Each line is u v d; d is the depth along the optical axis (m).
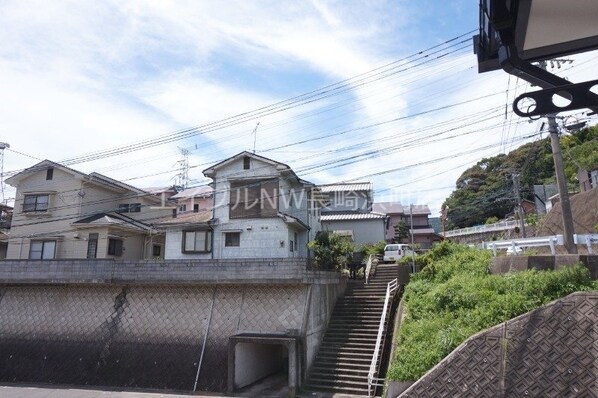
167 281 16.73
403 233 37.75
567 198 13.94
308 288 15.53
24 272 18.47
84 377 16.00
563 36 2.79
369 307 18.02
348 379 14.05
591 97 2.34
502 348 8.30
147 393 14.41
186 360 15.41
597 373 7.23
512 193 37.81
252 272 15.87
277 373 17.83
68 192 24.64
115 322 16.94
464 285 12.94
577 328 7.82
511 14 2.43
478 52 3.23
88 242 23.45
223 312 16.05
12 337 17.80
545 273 11.49
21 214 24.64
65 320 17.58
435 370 8.72
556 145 14.38
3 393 14.60
